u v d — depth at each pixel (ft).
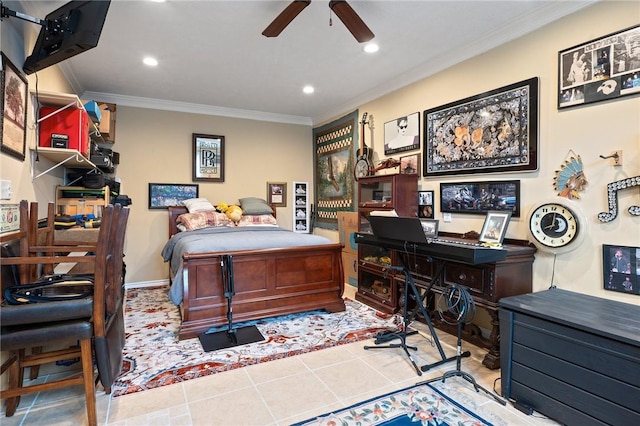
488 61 9.52
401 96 12.68
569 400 5.65
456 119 10.44
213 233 13.09
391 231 8.36
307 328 10.11
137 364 7.80
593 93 7.32
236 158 17.28
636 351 4.87
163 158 15.70
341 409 6.17
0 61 5.90
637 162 6.71
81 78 12.46
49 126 8.35
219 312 9.79
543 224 8.10
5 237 5.75
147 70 11.76
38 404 6.25
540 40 8.28
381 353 8.47
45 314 5.26
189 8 7.94
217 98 15.11
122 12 8.09
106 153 12.84
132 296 13.67
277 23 7.26
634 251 6.76
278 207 18.31
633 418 4.92
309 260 11.23
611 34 7.01
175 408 6.18
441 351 7.88
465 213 10.22
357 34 7.62
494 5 7.88
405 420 5.86
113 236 6.10
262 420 5.86
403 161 12.53
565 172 7.84
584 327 5.42
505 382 6.57
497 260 7.20
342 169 16.39
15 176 6.91
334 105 16.30
